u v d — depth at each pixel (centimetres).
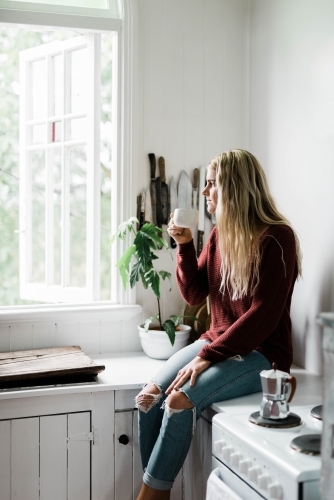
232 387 207
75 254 319
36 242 329
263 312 206
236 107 301
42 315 271
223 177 221
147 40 286
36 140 325
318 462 148
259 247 214
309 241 249
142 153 288
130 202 284
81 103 306
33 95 326
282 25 267
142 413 218
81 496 231
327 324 131
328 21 233
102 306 282
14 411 221
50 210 312
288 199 265
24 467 223
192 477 235
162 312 294
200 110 296
